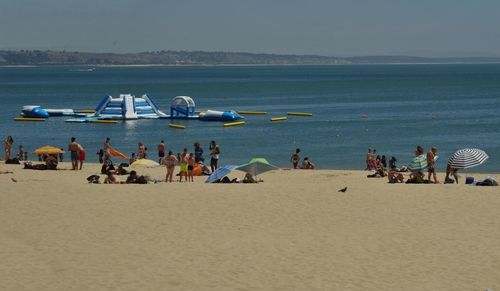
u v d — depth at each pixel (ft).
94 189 100.63
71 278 59.72
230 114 288.51
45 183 106.22
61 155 165.68
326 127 262.67
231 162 175.11
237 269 62.39
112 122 282.77
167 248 69.56
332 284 58.08
